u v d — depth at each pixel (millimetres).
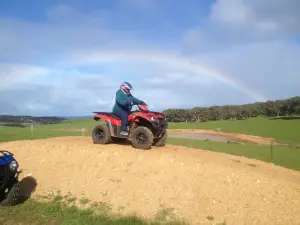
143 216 6398
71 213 6418
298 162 17422
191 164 8164
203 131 56344
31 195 7188
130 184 7375
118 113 9375
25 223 5883
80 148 9086
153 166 8047
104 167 8070
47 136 26016
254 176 7992
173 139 30406
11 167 6422
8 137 24344
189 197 6949
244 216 6445
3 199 6742
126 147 9219
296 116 89750
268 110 98000
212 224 6191
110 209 6613
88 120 91688
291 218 6465
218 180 7566
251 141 41156
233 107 98750
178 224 6105
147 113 9031
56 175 7906
